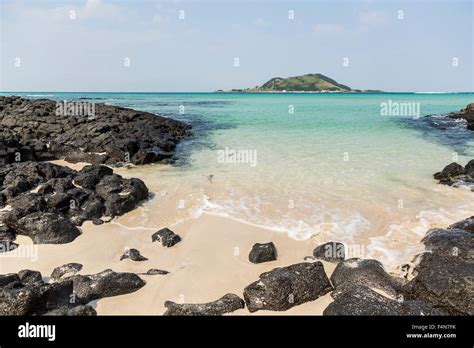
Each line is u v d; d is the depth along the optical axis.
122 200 14.01
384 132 35.44
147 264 10.26
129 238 11.89
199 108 74.69
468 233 10.48
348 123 43.59
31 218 11.77
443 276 7.92
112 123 32.72
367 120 47.31
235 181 18.06
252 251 10.52
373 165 21.06
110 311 7.98
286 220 13.15
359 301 7.41
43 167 16.80
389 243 11.25
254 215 13.64
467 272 7.84
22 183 14.61
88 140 24.91
